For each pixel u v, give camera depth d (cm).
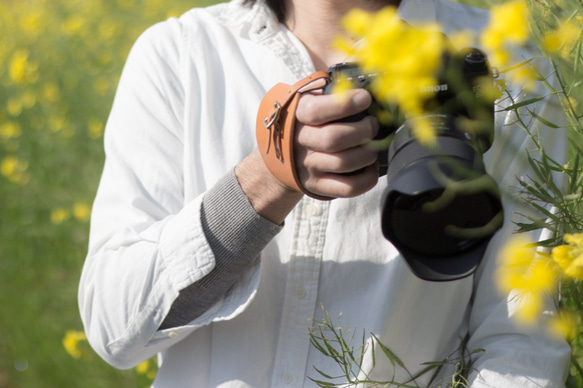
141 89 178
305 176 142
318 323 162
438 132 121
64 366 389
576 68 129
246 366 162
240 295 159
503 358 159
